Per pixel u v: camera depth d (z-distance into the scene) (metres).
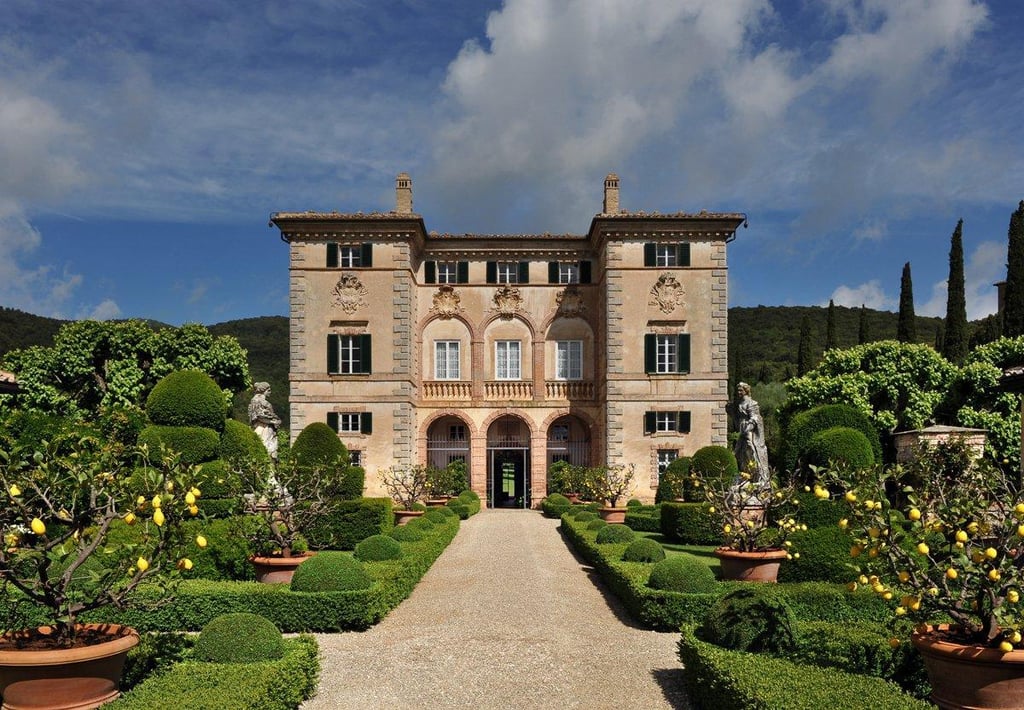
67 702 8.01
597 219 42.59
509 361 46.41
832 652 9.72
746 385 21.03
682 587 14.40
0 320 69.19
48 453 9.48
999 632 8.16
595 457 45.75
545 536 30.58
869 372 43.31
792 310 106.75
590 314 46.28
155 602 9.55
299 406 42.94
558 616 15.72
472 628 14.67
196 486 9.82
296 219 42.84
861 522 9.02
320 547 21.86
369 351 43.00
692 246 42.97
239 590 14.37
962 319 48.28
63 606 9.05
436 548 23.77
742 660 9.43
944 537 9.18
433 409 45.97
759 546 16.28
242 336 94.25
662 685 11.09
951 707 7.94
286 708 9.34
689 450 42.41
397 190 45.38
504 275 46.72
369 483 42.62
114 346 45.12
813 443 21.30
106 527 9.21
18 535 8.98
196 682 8.56
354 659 12.45
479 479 45.81
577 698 10.55
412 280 44.53
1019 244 43.78
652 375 42.62
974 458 10.27
